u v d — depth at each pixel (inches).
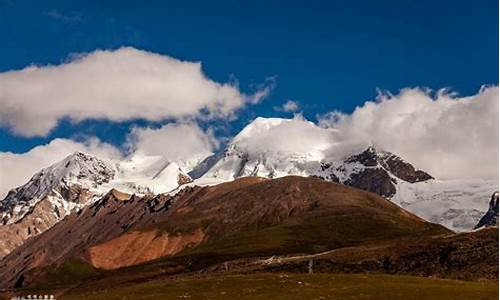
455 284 5167.3
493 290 4771.2
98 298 5442.9
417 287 4936.0
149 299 5088.6
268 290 5064.0
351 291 4852.4
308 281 5388.8
